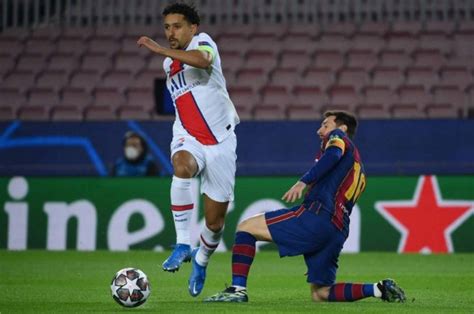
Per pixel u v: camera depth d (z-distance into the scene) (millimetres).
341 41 77875
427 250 56062
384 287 28375
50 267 45406
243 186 56688
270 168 60500
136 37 79438
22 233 57375
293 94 71500
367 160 61281
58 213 57344
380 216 56438
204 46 28859
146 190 57062
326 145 28844
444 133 61219
